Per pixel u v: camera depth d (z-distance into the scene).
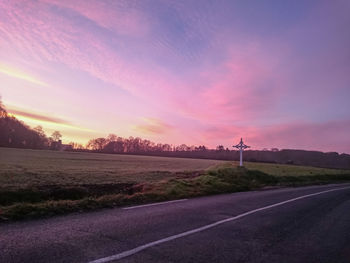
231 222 5.78
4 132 92.94
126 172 20.75
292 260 3.67
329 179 25.78
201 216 6.23
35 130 113.75
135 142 131.75
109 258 3.39
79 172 19.28
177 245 4.06
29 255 3.35
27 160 32.25
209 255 3.70
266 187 14.74
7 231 4.33
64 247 3.71
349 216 7.11
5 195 7.54
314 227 5.69
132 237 4.34
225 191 11.98
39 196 8.12
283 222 6.04
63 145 135.62
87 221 5.27
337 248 4.29
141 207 7.07
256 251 3.98
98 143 132.88
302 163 84.69
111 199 7.57
